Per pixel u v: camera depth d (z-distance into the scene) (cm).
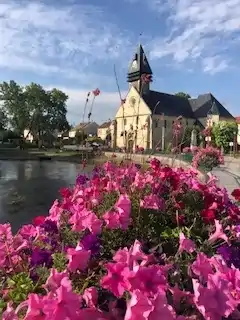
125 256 195
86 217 268
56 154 6000
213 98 8244
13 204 1755
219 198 407
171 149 793
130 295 176
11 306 189
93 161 806
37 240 284
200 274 201
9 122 8862
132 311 159
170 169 417
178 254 246
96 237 249
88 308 179
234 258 252
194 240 321
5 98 8569
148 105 7144
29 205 1736
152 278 178
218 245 296
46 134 8512
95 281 213
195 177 495
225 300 178
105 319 178
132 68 6100
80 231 268
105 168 556
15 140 8612
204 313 173
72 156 5388
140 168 525
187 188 416
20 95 8644
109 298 198
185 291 200
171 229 343
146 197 345
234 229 315
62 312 158
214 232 318
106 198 361
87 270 222
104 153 995
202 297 177
